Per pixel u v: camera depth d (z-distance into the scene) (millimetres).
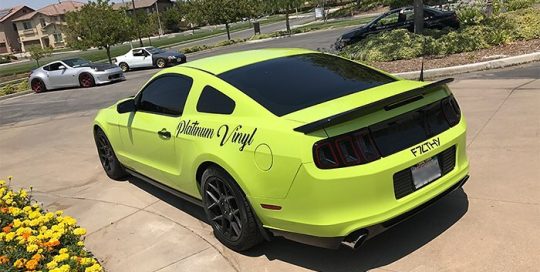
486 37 12797
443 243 3746
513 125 6164
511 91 7875
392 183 3328
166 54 27016
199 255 4121
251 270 3785
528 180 4590
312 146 3217
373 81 4109
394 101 3420
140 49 27375
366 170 3221
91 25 29188
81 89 20156
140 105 5270
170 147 4574
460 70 10195
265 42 32656
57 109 14656
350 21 40562
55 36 97188
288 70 4250
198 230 4594
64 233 3994
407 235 3936
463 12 16312
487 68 10109
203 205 4344
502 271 3311
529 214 3979
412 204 3432
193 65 4730
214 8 39156
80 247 3900
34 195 6211
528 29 13117
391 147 3375
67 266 3277
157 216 5043
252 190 3605
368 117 3344
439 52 12555
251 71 4258
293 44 26016
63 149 8648
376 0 53469
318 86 3955
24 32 98875
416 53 12781
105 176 6633
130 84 19125
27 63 59969
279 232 3613
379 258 3680
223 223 4094
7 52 100938
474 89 8438
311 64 4406
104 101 15039
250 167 3582
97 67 20844
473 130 6234
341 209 3232
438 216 4164
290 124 3430
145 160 5238
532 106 6836
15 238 3900
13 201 5020
